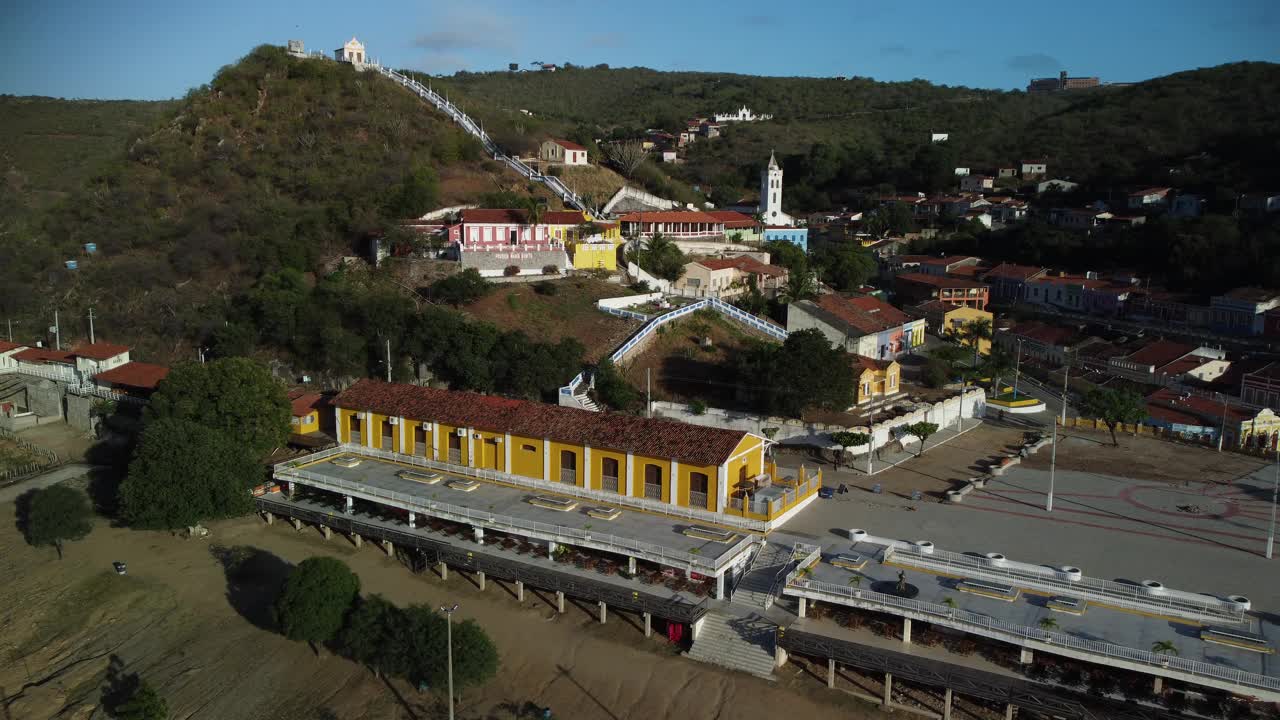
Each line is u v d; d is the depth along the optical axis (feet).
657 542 169.99
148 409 231.30
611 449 191.52
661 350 294.25
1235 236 463.42
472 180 437.99
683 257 386.11
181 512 199.93
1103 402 264.31
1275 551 175.73
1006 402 293.84
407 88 521.65
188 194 405.18
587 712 144.25
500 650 160.45
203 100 464.65
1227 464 239.09
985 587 150.61
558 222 370.73
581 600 174.91
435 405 220.84
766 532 178.19
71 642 174.81
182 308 324.80
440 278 324.60
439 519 197.88
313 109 464.24
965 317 411.34
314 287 319.06
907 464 234.79
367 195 381.60
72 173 570.87
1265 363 330.34
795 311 333.21
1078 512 199.00
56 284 360.48
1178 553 174.50
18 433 289.74
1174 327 419.13
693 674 150.20
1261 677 120.47
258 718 148.97
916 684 144.46
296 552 200.34
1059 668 134.72
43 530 203.72
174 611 180.24
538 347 263.29
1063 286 476.95
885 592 150.82
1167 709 126.21
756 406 255.50
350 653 156.46
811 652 144.25
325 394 276.82
